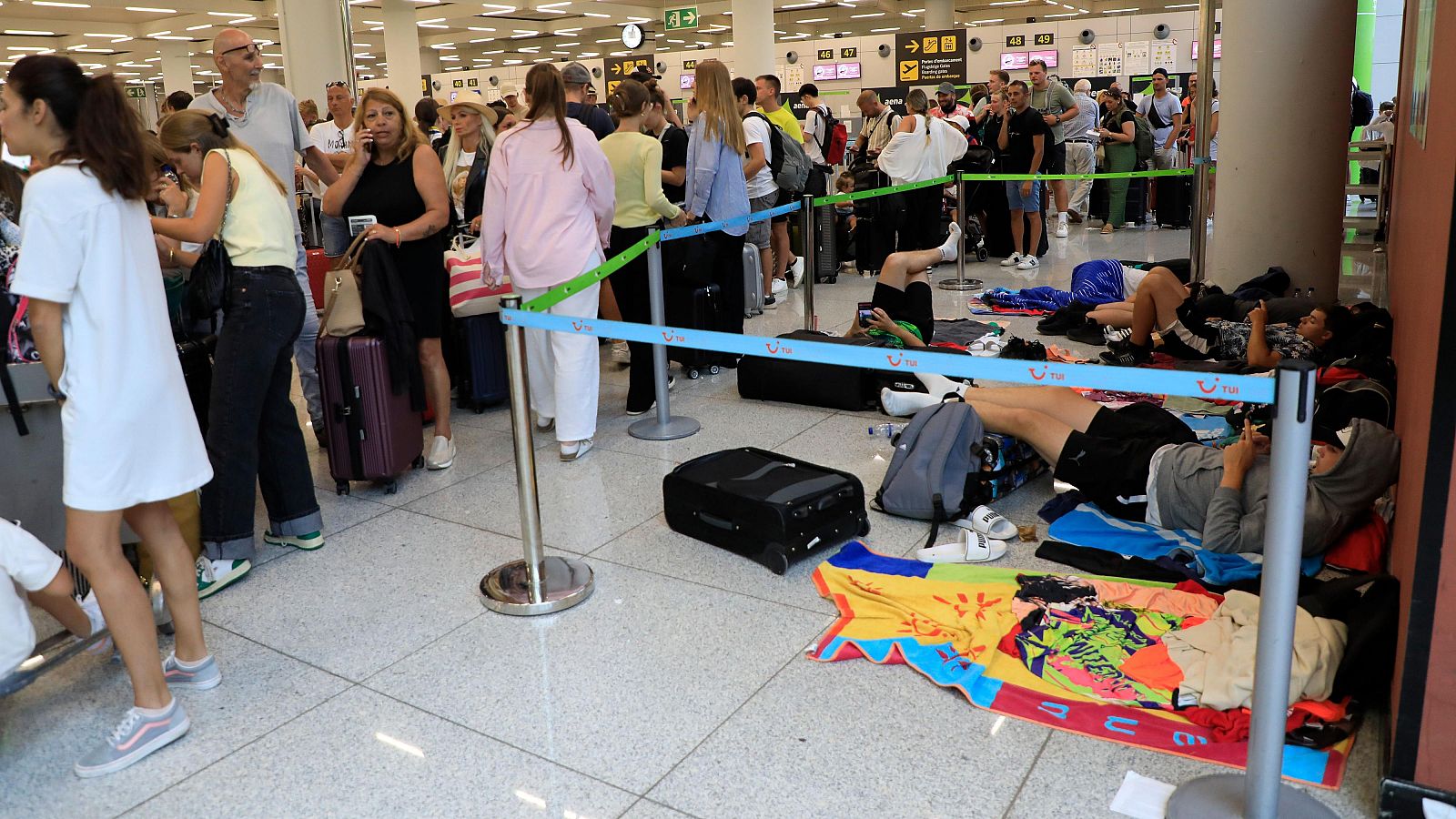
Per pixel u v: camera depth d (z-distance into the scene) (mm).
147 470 2369
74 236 2195
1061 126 10766
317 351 4004
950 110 11344
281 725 2523
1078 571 3189
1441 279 1972
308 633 2990
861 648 2758
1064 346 6227
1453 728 1913
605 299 5414
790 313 7473
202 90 38875
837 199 6129
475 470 4414
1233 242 6508
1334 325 4582
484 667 2770
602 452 4570
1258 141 6273
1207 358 5387
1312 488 3057
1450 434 1806
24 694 2729
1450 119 2078
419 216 4199
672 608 3066
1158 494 3381
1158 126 12414
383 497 4117
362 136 4145
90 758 2365
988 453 3723
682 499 3555
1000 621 2826
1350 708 2344
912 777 2232
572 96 6125
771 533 3262
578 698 2598
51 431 2906
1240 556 3049
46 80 2174
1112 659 2635
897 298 5473
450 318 5406
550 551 3510
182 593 2625
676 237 4707
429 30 29859
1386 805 1991
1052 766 2254
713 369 5945
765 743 2373
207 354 3643
